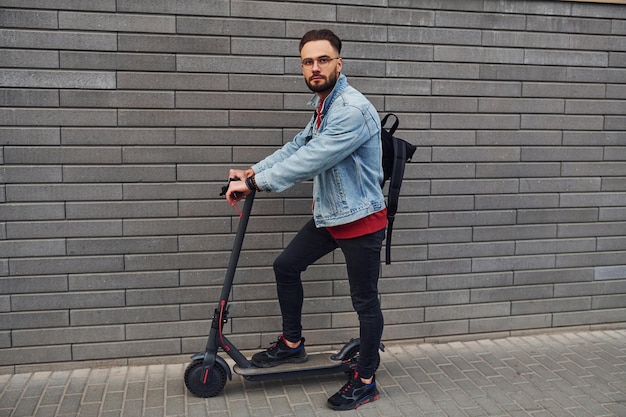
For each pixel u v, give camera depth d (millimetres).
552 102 3498
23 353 3029
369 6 3176
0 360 3012
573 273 3666
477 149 3426
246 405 2729
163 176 3055
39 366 3055
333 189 2564
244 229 2713
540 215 3570
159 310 3145
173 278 3139
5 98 2854
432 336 3514
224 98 3068
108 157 2988
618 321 3762
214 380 2779
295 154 2449
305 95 3152
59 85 2893
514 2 3359
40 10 2830
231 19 3021
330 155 2424
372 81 3230
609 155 3625
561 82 3496
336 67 2520
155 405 2709
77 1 2857
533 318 3646
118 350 3125
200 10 2980
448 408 2729
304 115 3166
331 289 3338
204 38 3006
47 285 3012
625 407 2750
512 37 3385
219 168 3109
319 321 3344
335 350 3297
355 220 2559
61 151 2939
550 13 3418
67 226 2994
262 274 3242
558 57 3467
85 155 2963
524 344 3516
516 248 3559
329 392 2879
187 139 3055
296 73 3131
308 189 3236
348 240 2623
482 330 3576
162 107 3010
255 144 3133
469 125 3396
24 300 3000
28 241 2969
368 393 2766
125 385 2910
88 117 2943
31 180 2930
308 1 3096
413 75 3279
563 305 3678
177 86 3008
